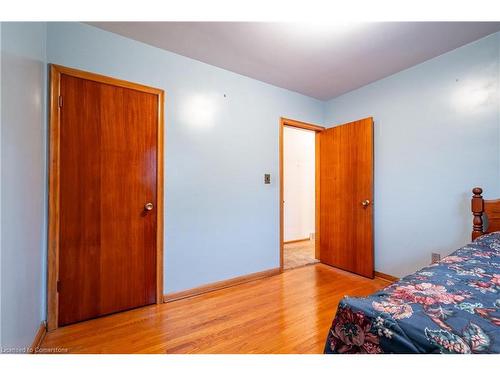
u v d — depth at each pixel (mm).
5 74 988
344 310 827
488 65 1895
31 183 1344
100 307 1833
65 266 1709
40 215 1535
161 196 2088
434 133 2227
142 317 1836
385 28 1783
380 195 2693
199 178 2299
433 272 1159
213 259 2381
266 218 2783
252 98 2672
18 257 1151
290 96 3010
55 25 1680
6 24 999
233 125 2523
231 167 2508
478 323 721
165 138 2117
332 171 3180
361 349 754
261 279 2684
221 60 2277
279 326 1706
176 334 1607
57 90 1673
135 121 1984
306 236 4863
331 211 3182
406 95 2445
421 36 1888
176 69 2170
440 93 2182
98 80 1822
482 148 1930
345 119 3109
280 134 2914
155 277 2066
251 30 1822
